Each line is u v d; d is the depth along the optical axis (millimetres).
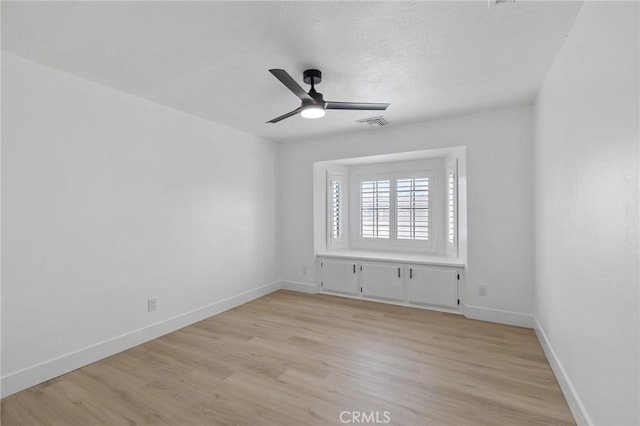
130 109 2734
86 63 2176
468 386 2068
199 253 3373
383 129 3865
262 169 4324
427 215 4262
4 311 2002
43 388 2082
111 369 2332
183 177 3207
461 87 2641
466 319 3346
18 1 1513
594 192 1472
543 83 2531
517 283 3137
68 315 2309
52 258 2225
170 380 2174
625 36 1158
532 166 3043
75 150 2357
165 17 1668
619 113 1214
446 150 3598
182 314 3174
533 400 1910
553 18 1697
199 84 2545
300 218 4523
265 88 2639
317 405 1886
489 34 1847
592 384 1507
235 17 1672
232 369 2320
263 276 4332
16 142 2055
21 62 2080
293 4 1570
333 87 2621
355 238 4836
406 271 3818
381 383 2113
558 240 2098
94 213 2475
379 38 1884
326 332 3016
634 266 1106
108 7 1578
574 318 1772
